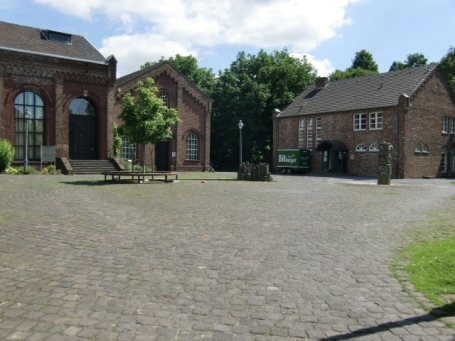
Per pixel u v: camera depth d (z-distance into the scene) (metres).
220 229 9.24
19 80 30.22
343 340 4.00
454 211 12.80
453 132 42.09
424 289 5.39
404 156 36.91
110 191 17.06
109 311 4.57
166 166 41.59
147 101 22.72
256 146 52.25
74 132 33.31
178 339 3.97
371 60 71.06
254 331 4.17
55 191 16.41
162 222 9.99
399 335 4.11
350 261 6.77
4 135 29.75
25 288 5.24
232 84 54.50
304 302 4.95
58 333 4.04
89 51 34.41
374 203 14.77
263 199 15.29
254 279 5.77
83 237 8.17
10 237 8.06
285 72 52.97
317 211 12.37
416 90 37.59
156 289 5.29
